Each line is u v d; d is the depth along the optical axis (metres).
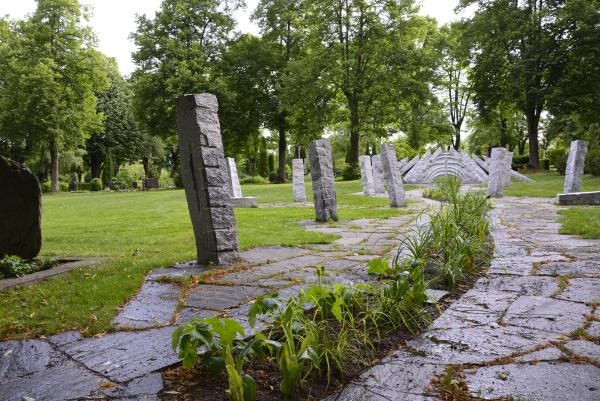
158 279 4.48
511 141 47.72
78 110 37.31
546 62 29.09
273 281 4.33
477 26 31.02
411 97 30.81
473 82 34.31
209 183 5.22
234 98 34.44
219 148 5.42
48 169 47.38
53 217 13.16
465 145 70.25
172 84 32.78
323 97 31.61
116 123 47.53
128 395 2.16
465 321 3.06
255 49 36.72
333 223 9.53
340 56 30.91
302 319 2.48
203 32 36.91
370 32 30.67
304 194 17.70
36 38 34.88
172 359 2.54
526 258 4.98
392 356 2.55
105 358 2.61
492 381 2.19
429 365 2.41
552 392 2.05
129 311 3.51
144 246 7.00
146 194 26.58
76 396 2.15
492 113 36.12
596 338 2.65
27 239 5.81
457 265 4.15
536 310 3.21
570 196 11.66
